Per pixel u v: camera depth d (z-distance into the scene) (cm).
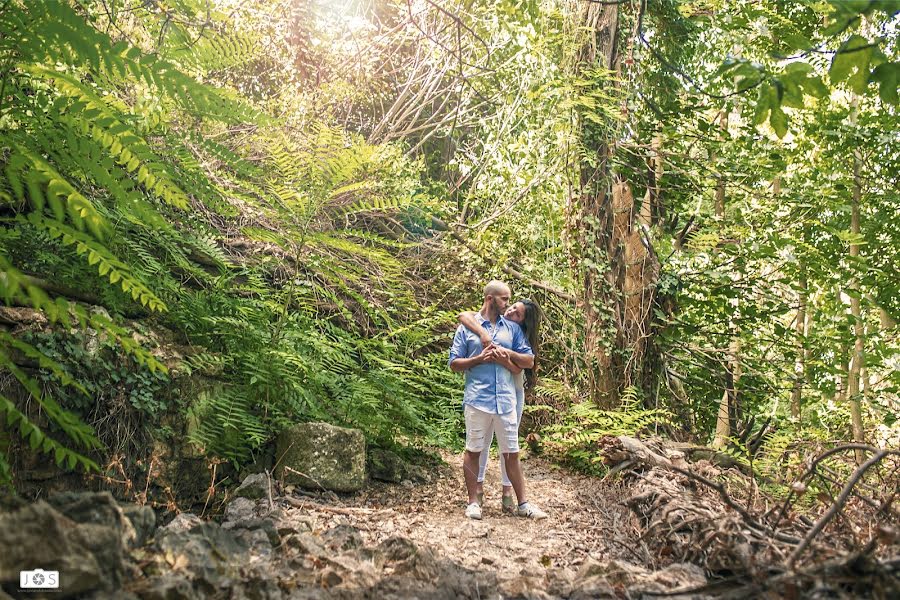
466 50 984
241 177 715
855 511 380
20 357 433
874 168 945
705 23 913
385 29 1037
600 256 791
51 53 298
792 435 846
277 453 528
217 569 267
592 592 289
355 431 535
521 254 942
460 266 930
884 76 268
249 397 547
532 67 913
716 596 258
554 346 883
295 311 691
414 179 927
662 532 399
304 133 716
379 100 1109
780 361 953
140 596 228
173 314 557
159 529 292
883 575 218
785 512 324
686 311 958
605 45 804
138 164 323
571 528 476
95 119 311
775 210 909
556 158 840
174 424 502
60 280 495
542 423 831
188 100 323
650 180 891
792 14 820
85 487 447
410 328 737
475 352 525
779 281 920
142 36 532
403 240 944
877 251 954
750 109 859
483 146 1057
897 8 258
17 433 419
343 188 598
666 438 766
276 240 611
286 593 271
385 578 301
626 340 788
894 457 508
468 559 377
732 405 995
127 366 490
